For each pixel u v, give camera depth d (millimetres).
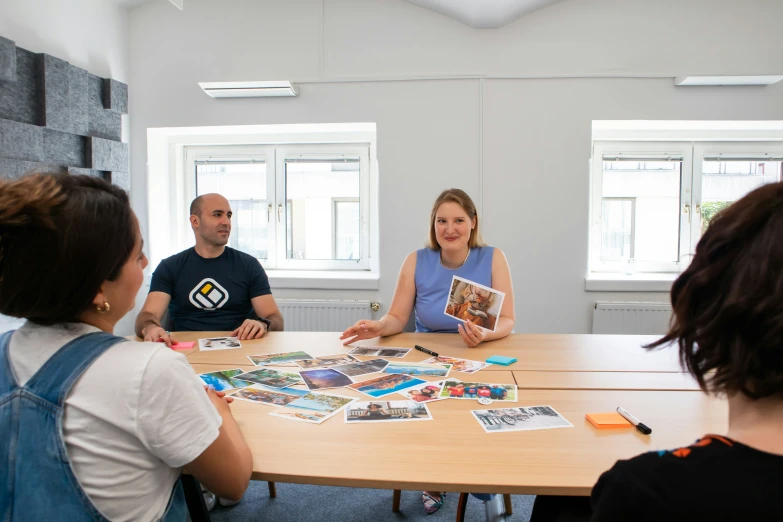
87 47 2980
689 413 1151
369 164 3566
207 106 3287
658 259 3451
